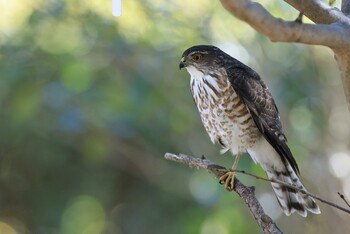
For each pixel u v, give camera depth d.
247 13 4.54
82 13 14.40
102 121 13.95
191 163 7.95
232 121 9.26
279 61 14.40
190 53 9.52
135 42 14.49
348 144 14.33
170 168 15.74
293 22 4.80
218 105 9.27
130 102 13.82
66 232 16.83
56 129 14.88
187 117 14.67
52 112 14.22
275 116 9.30
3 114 14.48
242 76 9.18
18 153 16.42
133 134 14.29
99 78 14.09
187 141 15.23
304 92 14.23
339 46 5.31
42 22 14.30
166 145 15.30
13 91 13.82
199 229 14.36
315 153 14.16
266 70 14.16
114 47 14.27
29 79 13.84
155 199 16.41
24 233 17.28
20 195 17.22
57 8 14.31
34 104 13.67
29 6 14.72
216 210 14.22
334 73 14.52
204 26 14.48
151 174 15.95
